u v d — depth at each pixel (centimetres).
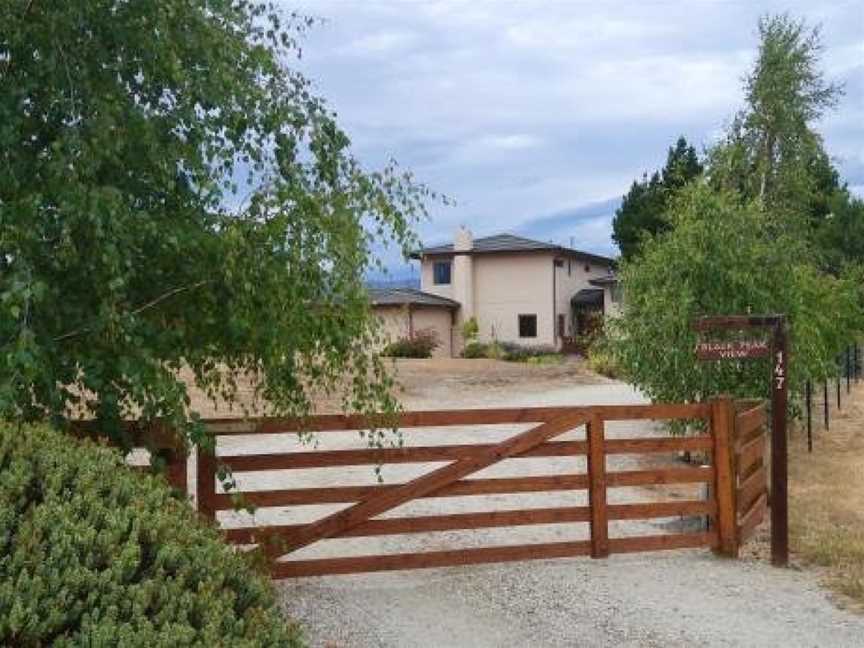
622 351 1358
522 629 638
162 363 550
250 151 565
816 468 1373
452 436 1595
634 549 820
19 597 276
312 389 618
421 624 645
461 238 4550
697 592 725
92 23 515
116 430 556
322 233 551
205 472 692
